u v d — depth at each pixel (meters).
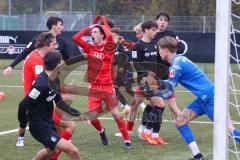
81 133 26.47
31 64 20.80
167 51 19.77
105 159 20.67
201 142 24.47
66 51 24.14
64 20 68.56
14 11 83.81
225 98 13.42
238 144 22.00
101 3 93.12
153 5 89.88
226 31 13.29
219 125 13.51
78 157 16.91
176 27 60.66
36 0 83.50
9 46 58.72
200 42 55.72
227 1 13.23
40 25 67.19
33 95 16.39
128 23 63.81
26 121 16.92
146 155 21.42
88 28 22.11
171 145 23.56
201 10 86.62
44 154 17.31
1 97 39.34
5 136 25.45
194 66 19.80
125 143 22.73
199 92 19.59
